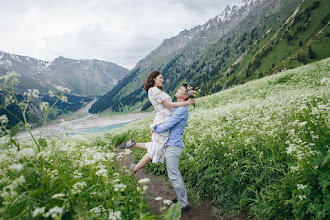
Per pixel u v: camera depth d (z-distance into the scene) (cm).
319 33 11794
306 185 263
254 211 327
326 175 257
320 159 278
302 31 14150
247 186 373
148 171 649
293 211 270
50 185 243
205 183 431
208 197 424
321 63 1698
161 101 392
